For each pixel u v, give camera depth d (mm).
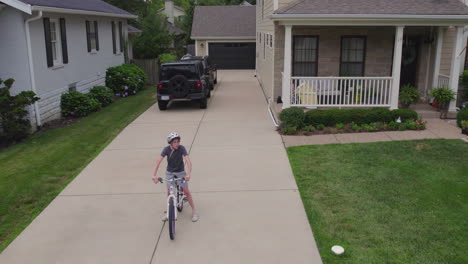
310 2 12672
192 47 37812
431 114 13086
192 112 15633
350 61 14641
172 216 6043
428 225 6312
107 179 8688
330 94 14484
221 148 10633
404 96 13172
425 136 10992
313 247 5844
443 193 7434
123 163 9695
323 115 11977
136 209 7250
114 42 22594
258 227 6480
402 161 9133
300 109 12133
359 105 12984
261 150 10359
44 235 6414
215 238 6195
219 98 18969
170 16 48094
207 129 12727
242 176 8633
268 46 17375
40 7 12469
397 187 7754
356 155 9648
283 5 13977
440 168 8648
